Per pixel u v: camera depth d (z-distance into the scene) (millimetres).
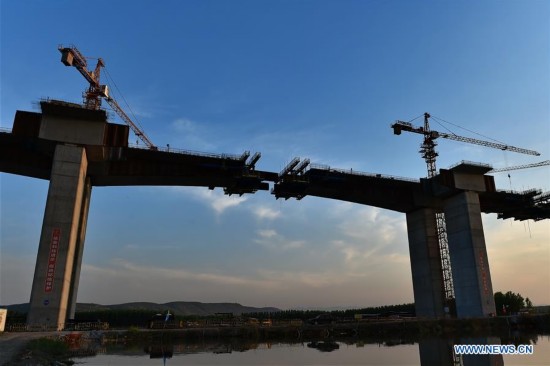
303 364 35594
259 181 74750
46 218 53781
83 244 64812
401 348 47562
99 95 92188
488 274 80750
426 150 121438
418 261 89625
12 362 27141
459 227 85250
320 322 71312
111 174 66312
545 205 97750
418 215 91562
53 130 57875
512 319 69750
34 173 65188
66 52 83062
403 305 118000
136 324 86812
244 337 56812
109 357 38062
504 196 93000
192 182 73875
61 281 51562
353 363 36438
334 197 86250
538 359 37719
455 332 66062
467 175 87125
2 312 43875
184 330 53312
